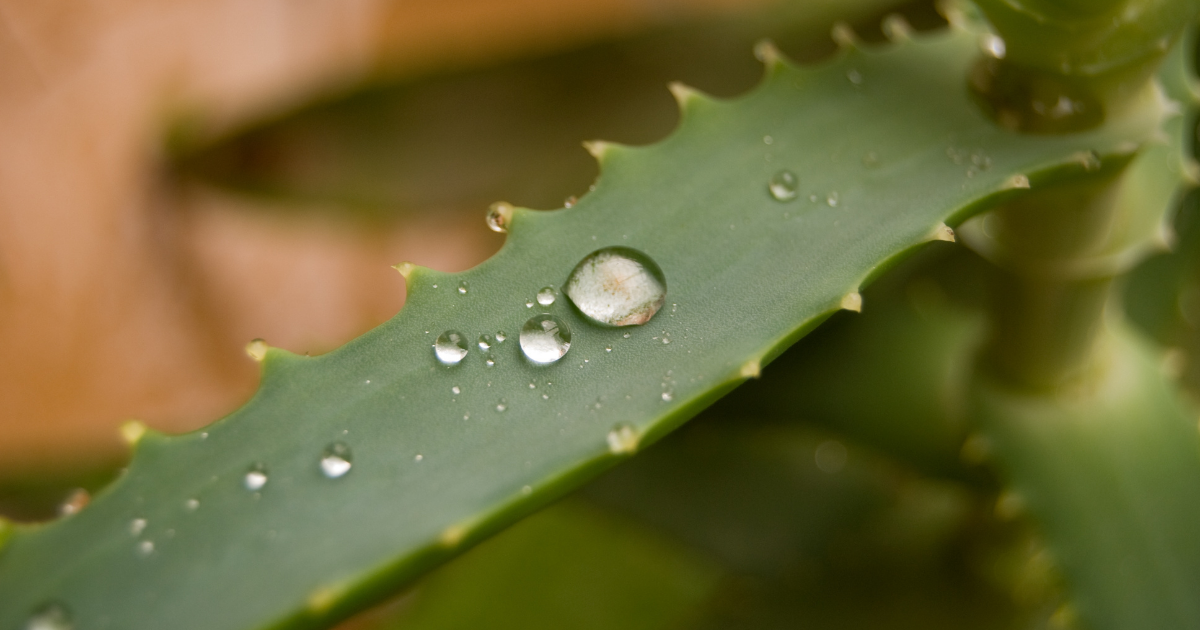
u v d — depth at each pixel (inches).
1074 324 8.6
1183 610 8.4
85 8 13.7
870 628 9.9
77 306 13.5
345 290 14.9
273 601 7.0
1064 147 7.7
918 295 11.1
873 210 7.6
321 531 7.1
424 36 14.8
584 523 11.5
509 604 10.9
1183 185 9.2
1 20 13.4
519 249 7.6
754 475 10.8
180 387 13.9
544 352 7.4
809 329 7.3
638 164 7.8
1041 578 10.0
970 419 9.0
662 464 10.8
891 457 9.8
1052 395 8.9
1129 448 8.8
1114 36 7.6
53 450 13.0
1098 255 8.4
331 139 14.4
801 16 12.9
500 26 14.8
